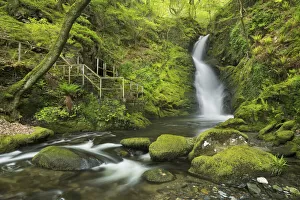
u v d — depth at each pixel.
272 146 7.08
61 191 4.20
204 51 25.50
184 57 22.94
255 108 9.85
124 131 9.95
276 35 13.70
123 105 10.74
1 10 12.75
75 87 9.34
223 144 5.99
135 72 18.27
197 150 5.92
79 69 12.12
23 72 9.26
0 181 4.55
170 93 18.12
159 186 4.45
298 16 12.20
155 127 11.59
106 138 8.49
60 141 7.78
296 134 7.29
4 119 7.39
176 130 10.83
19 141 6.65
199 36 28.45
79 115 9.38
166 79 19.36
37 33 11.94
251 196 4.02
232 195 4.05
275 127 8.15
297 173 5.00
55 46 7.97
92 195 4.07
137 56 20.72
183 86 19.53
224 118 15.15
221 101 17.69
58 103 9.34
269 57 12.72
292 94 9.03
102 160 5.93
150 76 18.56
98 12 18.89
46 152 5.50
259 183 4.42
